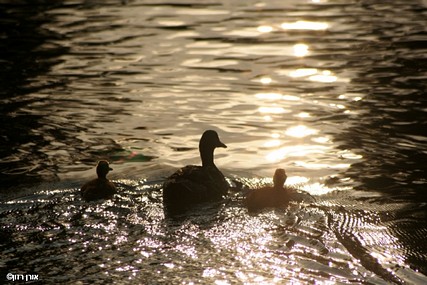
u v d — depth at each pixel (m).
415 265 11.52
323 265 11.43
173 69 23.12
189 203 13.66
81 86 21.41
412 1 33.09
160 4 33.59
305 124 18.27
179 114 19.06
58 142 17.08
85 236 12.27
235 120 18.62
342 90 20.73
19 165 15.71
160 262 11.45
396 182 14.84
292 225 12.81
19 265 11.30
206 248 11.92
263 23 29.44
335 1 33.75
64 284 10.77
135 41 26.66
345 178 15.09
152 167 15.61
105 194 13.87
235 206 13.58
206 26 29.00
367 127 17.91
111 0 34.75
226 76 22.31
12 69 23.17
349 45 25.61
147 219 12.95
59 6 33.31
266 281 10.91
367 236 12.46
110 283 10.81
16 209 13.32
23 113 19.06
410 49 24.75
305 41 26.41
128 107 19.55
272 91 20.84
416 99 19.75
